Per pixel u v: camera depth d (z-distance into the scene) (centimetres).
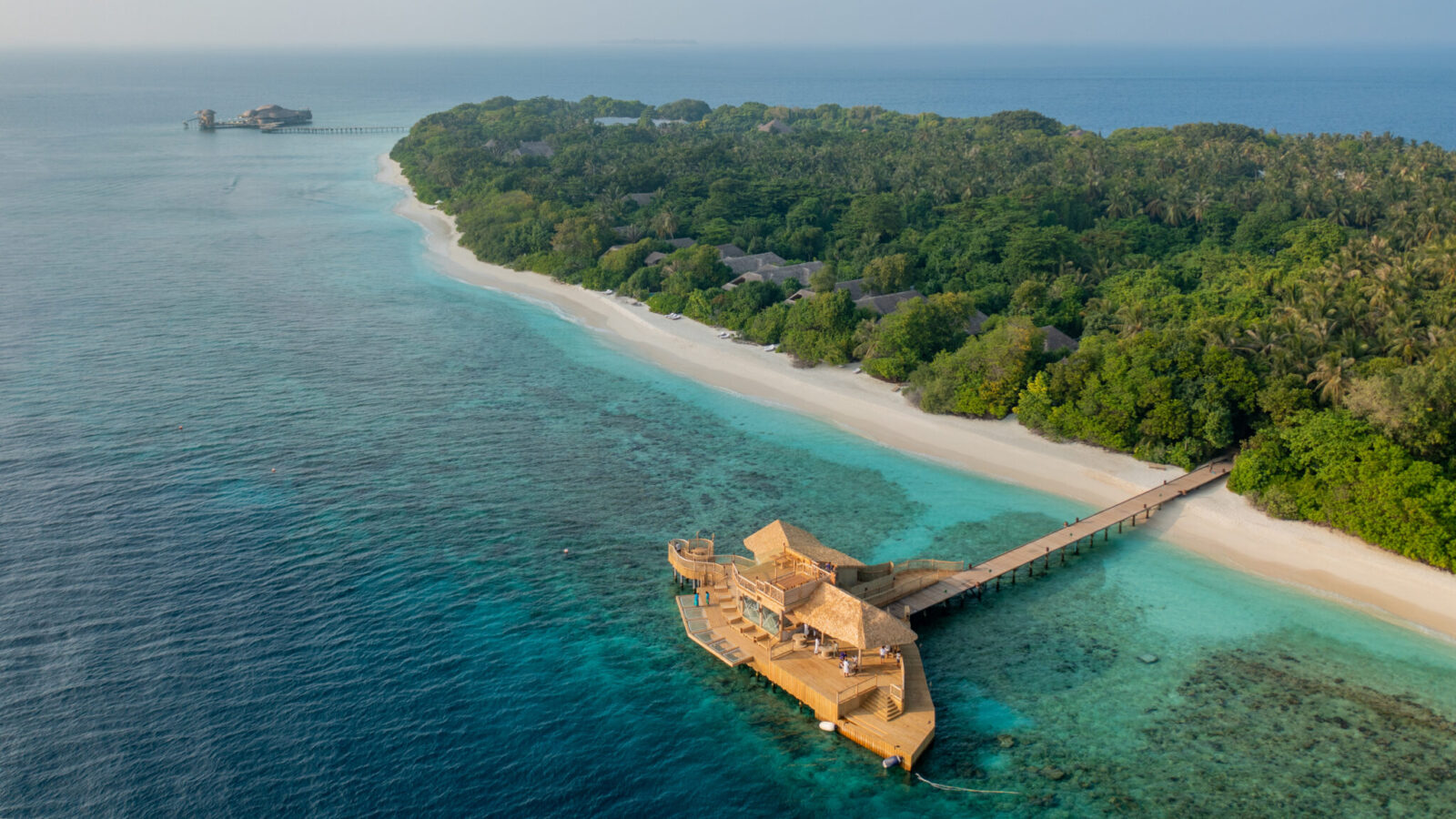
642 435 9688
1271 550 7362
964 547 7525
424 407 10306
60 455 8656
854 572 6475
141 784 4825
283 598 6531
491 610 6512
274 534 7394
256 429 9500
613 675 5878
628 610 6581
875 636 5731
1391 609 6594
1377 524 7050
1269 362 8869
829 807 4928
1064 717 5591
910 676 5850
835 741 5403
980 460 9088
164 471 8412
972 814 4884
